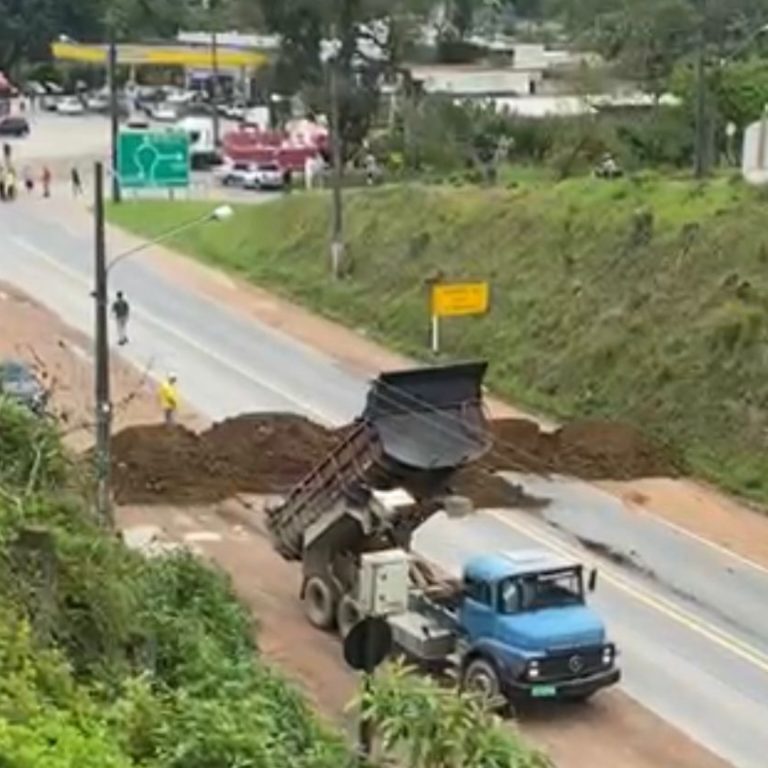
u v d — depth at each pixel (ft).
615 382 146.10
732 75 222.89
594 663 84.17
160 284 195.00
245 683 67.87
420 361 163.94
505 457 129.39
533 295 165.48
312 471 103.50
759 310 141.18
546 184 195.21
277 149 269.44
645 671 90.43
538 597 84.43
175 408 140.46
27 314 177.78
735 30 257.55
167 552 89.51
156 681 65.57
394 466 91.35
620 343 149.18
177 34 414.82
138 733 56.39
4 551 68.64
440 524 115.24
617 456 130.93
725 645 94.53
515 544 111.75
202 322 177.17
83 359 159.22
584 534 114.73
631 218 164.45
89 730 54.49
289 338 172.04
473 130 247.91
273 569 104.83
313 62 236.02
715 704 86.69
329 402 147.84
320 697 84.23
